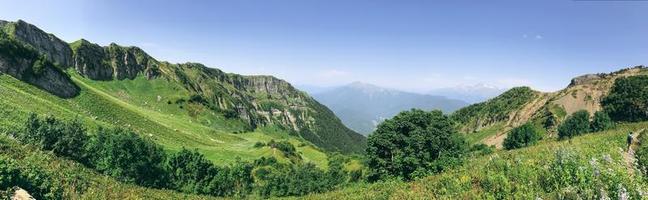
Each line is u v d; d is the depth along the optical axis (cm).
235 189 10300
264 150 18000
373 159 8344
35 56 17150
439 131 8294
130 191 5500
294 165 16488
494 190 3097
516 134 13250
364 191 5641
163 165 9156
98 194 4372
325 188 10625
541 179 3119
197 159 9631
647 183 3033
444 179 4031
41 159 5044
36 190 3231
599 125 13188
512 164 3797
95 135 8825
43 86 16550
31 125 7419
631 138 4831
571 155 3316
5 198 2602
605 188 2628
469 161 5725
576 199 2569
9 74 15238
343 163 13900
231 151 17625
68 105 15925
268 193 10762
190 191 9169
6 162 3056
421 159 7906
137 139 8494
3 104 9988
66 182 4147
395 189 4603
